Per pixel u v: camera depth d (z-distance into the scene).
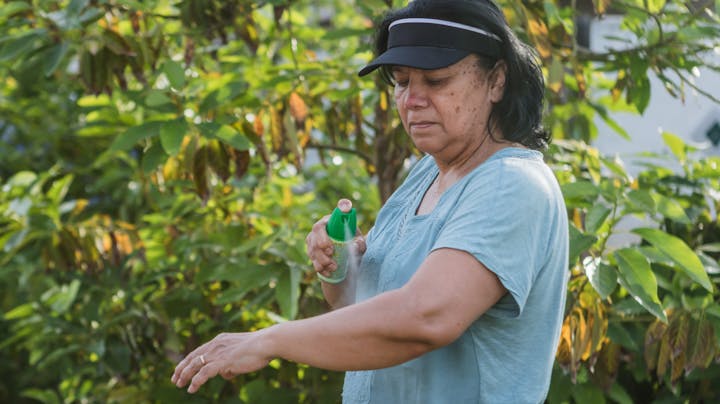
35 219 4.42
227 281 4.23
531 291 2.20
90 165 6.07
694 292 3.54
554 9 3.56
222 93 3.78
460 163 2.33
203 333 4.27
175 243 4.28
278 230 3.99
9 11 3.97
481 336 2.20
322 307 3.97
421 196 2.47
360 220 4.82
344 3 7.21
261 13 4.56
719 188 3.96
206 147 3.86
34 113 6.50
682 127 5.52
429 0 2.22
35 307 4.86
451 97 2.22
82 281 4.72
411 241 2.32
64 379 5.04
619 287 3.69
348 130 4.55
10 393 6.36
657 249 3.21
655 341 3.42
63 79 4.75
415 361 2.27
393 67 2.30
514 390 2.21
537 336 2.24
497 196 2.12
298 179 4.58
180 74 3.74
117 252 4.45
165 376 4.41
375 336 2.04
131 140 3.68
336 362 2.06
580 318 3.30
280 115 4.07
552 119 4.03
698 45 3.95
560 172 3.68
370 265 2.47
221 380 4.09
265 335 2.12
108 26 4.19
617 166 3.63
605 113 4.31
